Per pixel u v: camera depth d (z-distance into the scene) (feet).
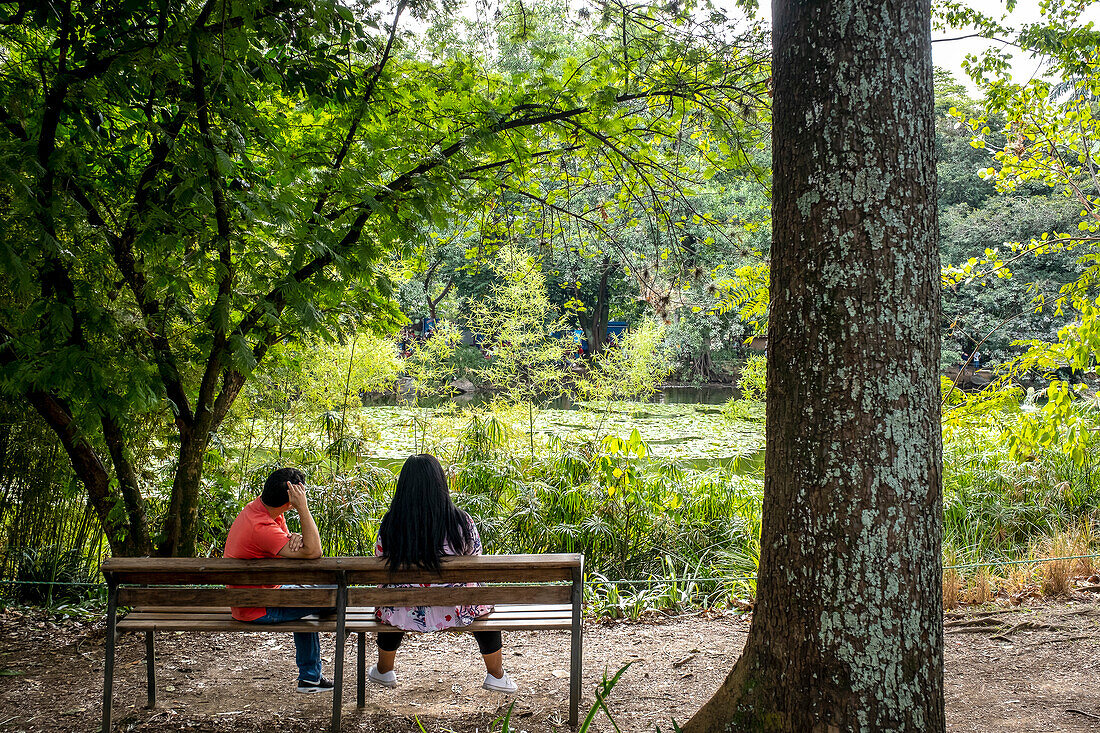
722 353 103.86
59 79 13.51
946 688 13.01
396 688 13.32
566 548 23.24
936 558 8.16
